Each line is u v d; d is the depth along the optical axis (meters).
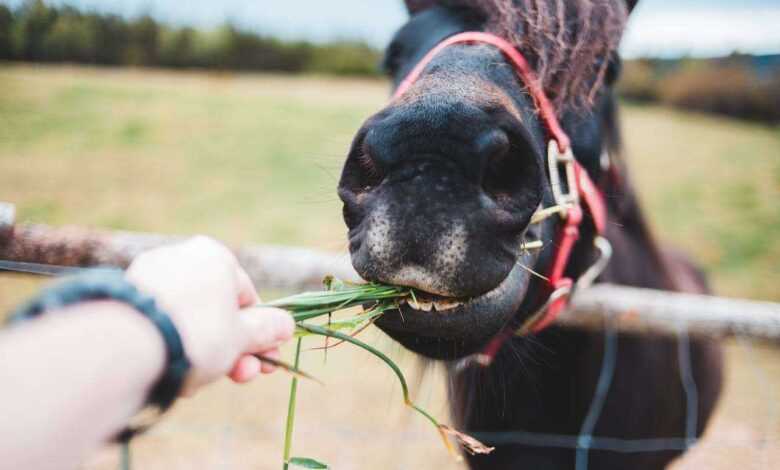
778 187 12.97
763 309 2.12
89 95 18.55
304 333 0.94
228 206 9.77
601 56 1.67
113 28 23.11
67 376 0.49
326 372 4.98
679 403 2.49
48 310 0.52
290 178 11.68
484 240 1.11
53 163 11.75
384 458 3.78
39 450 0.47
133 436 0.57
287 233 8.49
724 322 2.08
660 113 25.34
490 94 1.27
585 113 1.69
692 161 15.42
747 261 8.70
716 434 4.12
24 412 0.47
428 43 1.83
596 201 1.90
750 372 5.25
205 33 30.80
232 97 20.94
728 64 26.70
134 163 12.12
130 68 26.19
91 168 11.60
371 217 1.12
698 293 3.11
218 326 0.63
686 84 26.53
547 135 1.57
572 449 2.15
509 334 1.72
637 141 17.95
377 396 4.65
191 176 11.48
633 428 2.24
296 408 4.43
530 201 1.18
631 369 2.20
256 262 2.21
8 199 9.41
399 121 1.14
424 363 2.00
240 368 0.73
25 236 2.06
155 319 0.56
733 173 14.21
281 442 3.98
